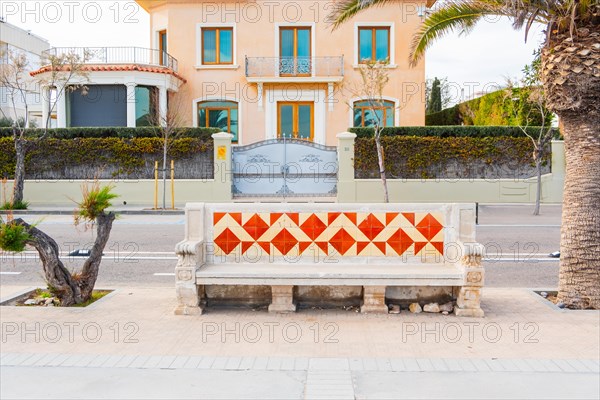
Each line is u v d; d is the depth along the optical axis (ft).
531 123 87.61
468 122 112.27
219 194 80.64
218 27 95.35
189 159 81.76
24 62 86.22
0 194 80.74
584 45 23.15
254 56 94.73
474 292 21.86
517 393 14.80
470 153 80.84
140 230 56.13
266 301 23.08
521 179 81.10
